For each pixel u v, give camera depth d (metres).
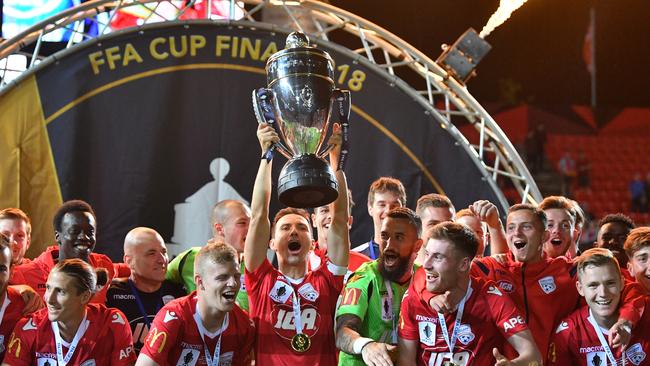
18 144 6.67
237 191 6.93
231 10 7.04
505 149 6.95
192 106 6.94
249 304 4.32
